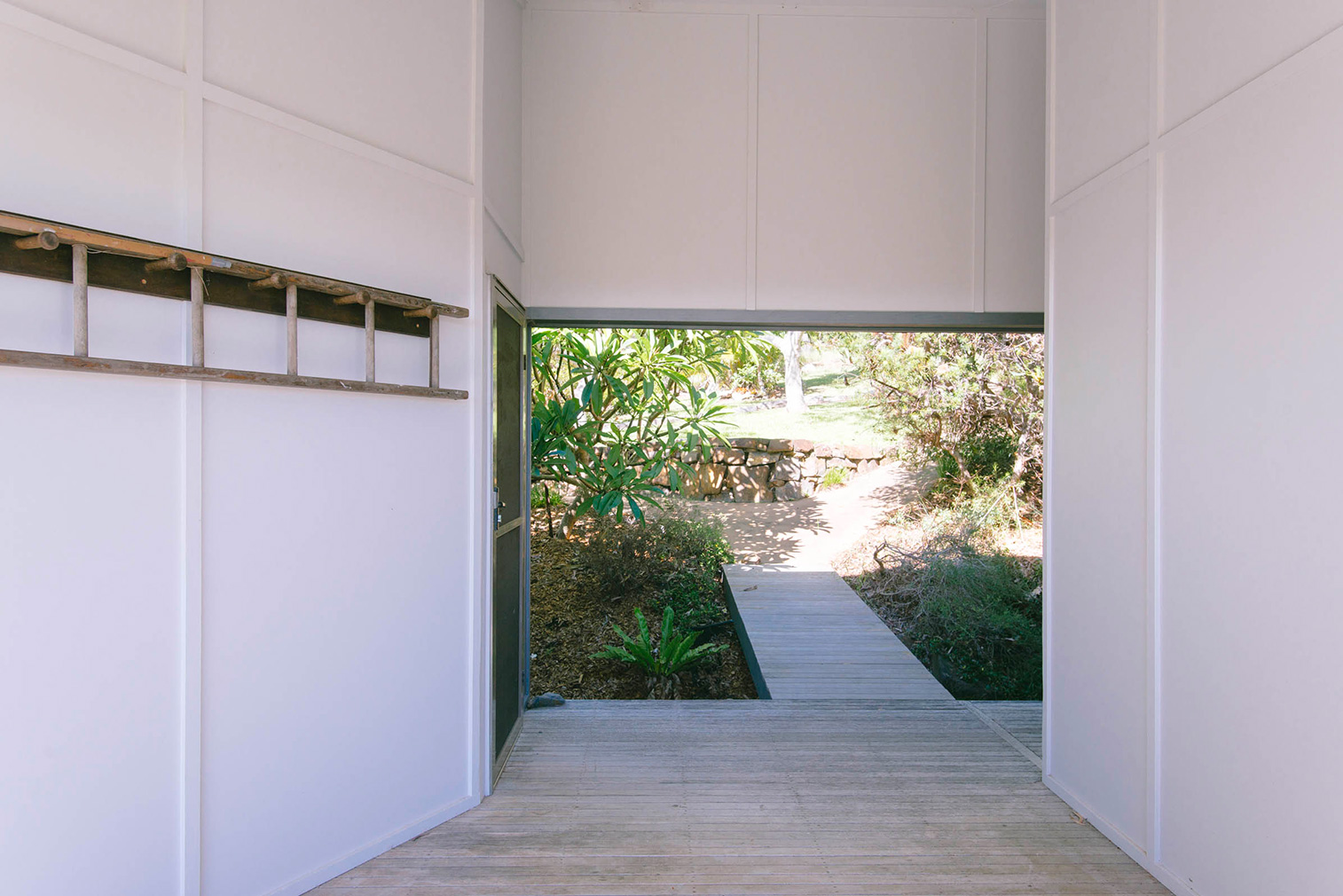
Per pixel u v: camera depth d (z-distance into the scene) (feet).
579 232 12.36
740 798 9.30
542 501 24.84
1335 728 5.63
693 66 12.43
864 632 17.15
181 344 6.25
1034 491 27.27
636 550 24.20
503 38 10.80
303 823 7.32
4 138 5.27
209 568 6.52
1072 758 9.19
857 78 12.51
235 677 6.73
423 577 8.56
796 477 32.14
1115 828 8.31
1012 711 12.30
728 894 7.34
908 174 12.53
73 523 5.65
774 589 21.18
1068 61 9.40
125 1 5.94
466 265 9.11
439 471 8.75
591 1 12.33
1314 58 5.79
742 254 12.45
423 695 8.57
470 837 8.38
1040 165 12.60
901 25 12.53
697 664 19.88
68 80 5.60
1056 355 9.70
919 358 28.73
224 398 6.62
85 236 5.23
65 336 5.55
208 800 6.54
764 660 15.10
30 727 5.44
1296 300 5.98
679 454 30.09
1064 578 9.45
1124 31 8.25
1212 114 6.89
